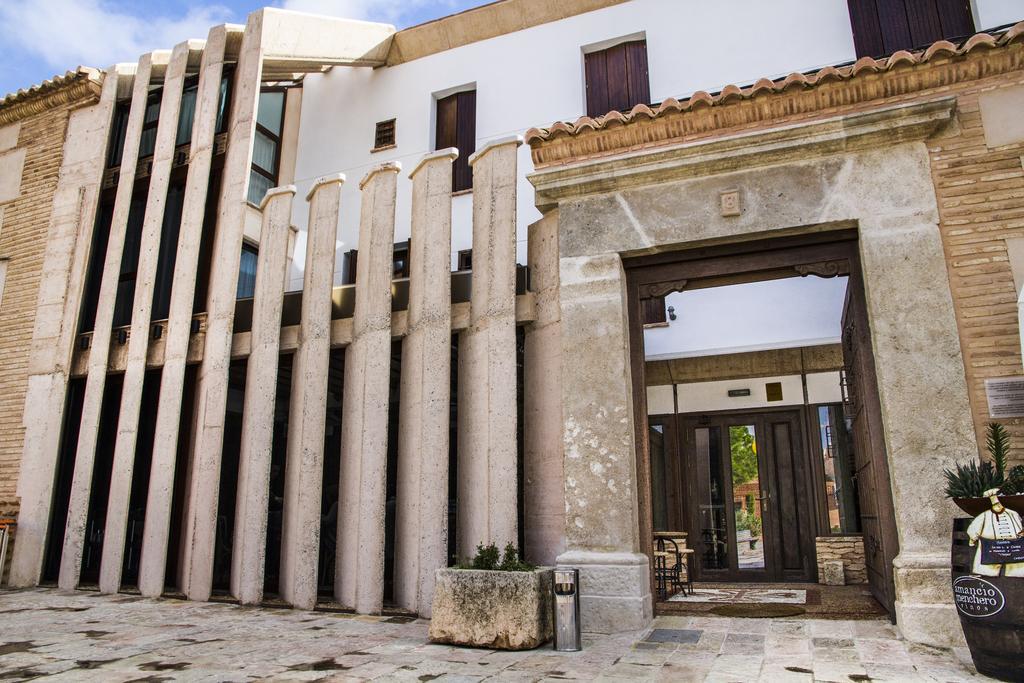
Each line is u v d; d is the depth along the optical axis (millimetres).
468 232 11102
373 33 12227
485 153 7848
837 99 6488
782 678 4211
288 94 13086
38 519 9172
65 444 9656
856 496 10336
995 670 4129
